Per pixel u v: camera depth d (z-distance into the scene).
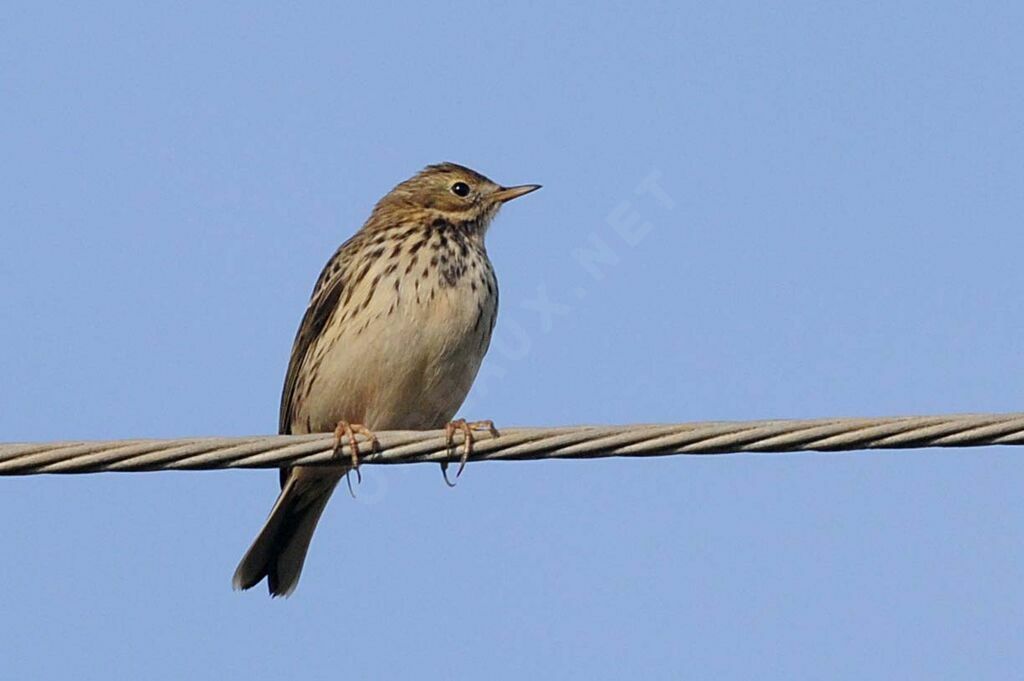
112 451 10.73
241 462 10.99
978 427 10.39
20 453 10.62
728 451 10.66
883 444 10.48
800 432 10.53
